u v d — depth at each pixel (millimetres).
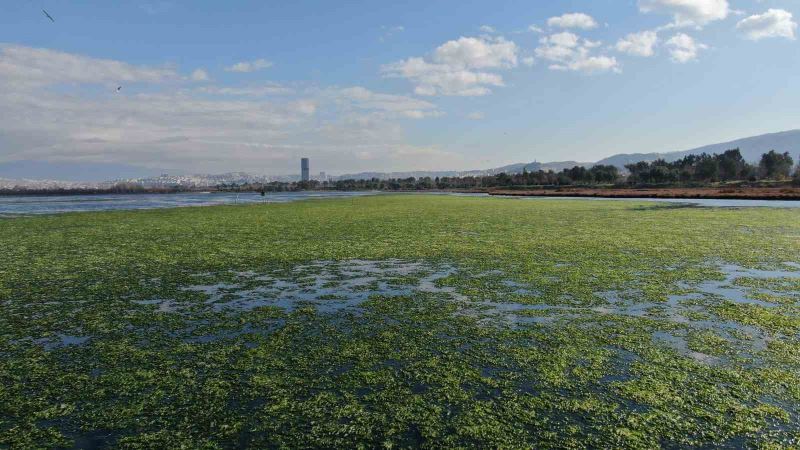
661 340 7844
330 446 4957
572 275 12805
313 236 21922
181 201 70188
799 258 15047
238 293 11156
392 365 6953
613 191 81062
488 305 9992
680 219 28953
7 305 10133
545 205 47625
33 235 22766
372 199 70438
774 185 78938
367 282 12242
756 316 9039
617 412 5578
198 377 6590
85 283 12188
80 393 6152
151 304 10219
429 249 17641
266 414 5602
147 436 5160
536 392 6086
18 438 5129
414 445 4961
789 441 4973
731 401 5805
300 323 8883
